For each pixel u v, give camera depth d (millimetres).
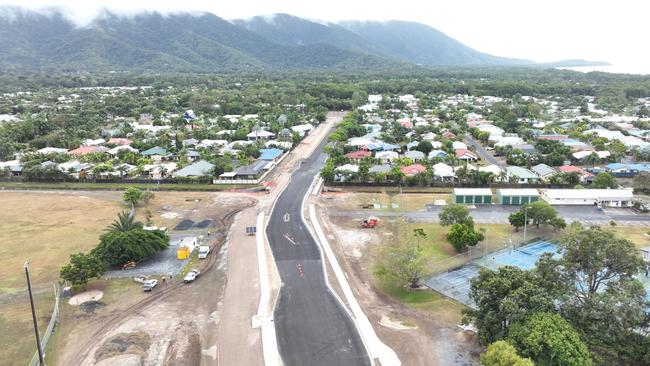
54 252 82625
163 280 71750
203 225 97250
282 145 170625
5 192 124562
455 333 56188
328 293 67000
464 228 80375
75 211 106688
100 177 133000
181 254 79938
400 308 62781
